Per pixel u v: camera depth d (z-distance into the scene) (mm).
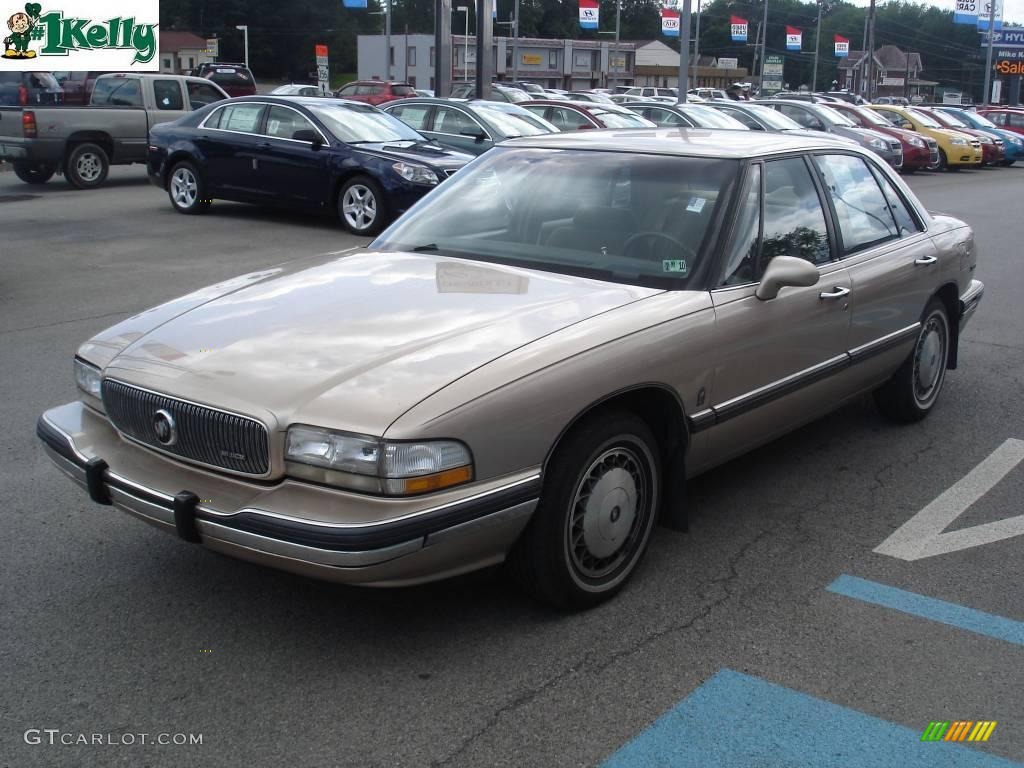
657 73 86688
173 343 3396
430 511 2877
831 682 3131
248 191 12891
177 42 83625
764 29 59969
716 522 4336
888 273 4910
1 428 5266
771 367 4117
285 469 2949
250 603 3547
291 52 89750
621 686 3078
